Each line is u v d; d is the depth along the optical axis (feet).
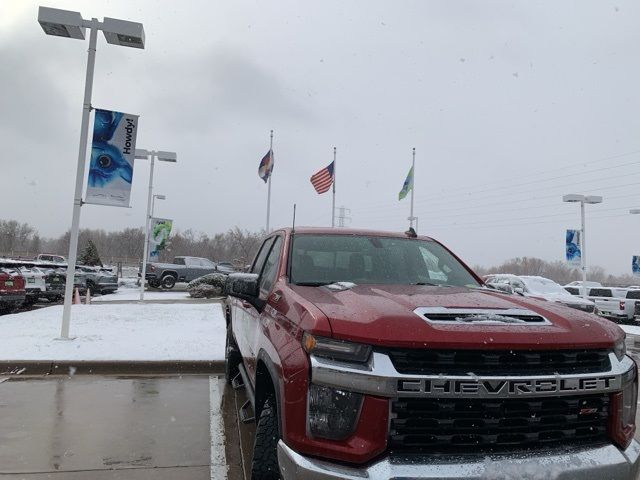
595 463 7.40
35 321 36.42
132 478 12.31
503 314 8.47
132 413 17.42
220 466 13.14
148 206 62.18
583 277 85.56
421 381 7.22
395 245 13.60
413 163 90.79
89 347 26.53
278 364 8.61
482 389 7.26
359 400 7.35
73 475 12.35
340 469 7.16
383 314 7.99
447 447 7.29
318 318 8.09
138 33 30.25
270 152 84.48
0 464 12.85
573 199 85.61
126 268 169.78
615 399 7.98
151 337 29.94
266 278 13.34
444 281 12.63
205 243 212.64
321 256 12.43
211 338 29.84
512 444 7.42
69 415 17.02
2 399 18.85
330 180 83.20
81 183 30.19
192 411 17.75
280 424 8.22
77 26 29.99
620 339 8.56
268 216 84.02
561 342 7.73
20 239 286.87
